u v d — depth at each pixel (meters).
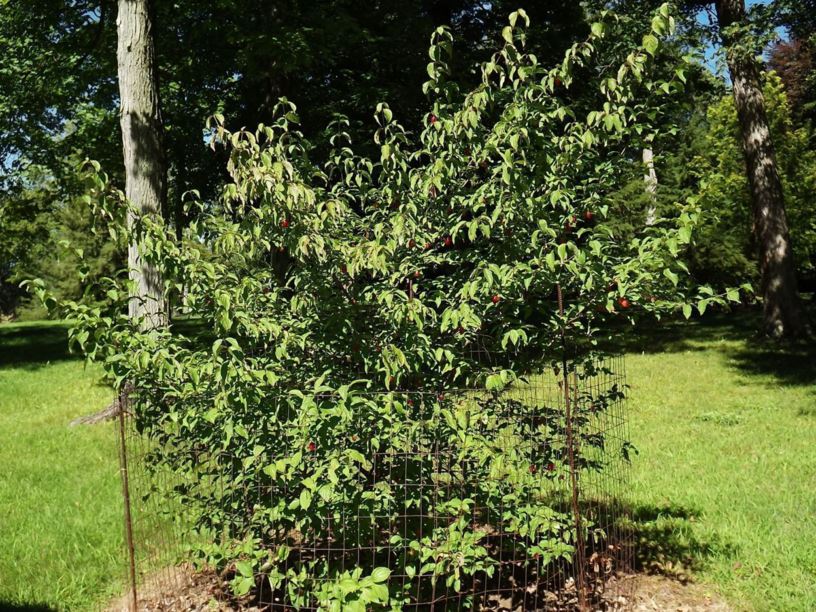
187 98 13.90
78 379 12.56
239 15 11.66
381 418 3.13
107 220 3.36
